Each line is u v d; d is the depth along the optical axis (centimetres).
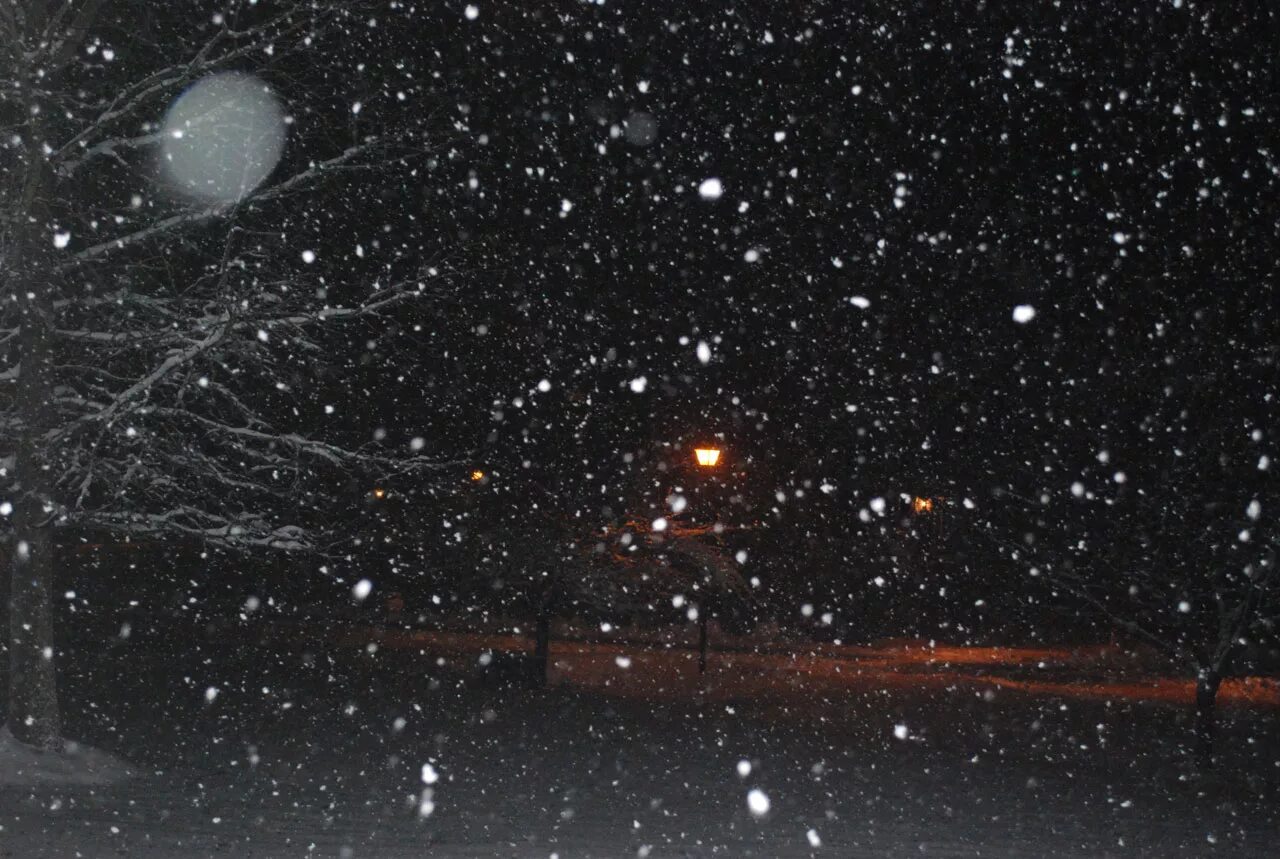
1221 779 1730
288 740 1852
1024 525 2025
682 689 2712
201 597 3497
